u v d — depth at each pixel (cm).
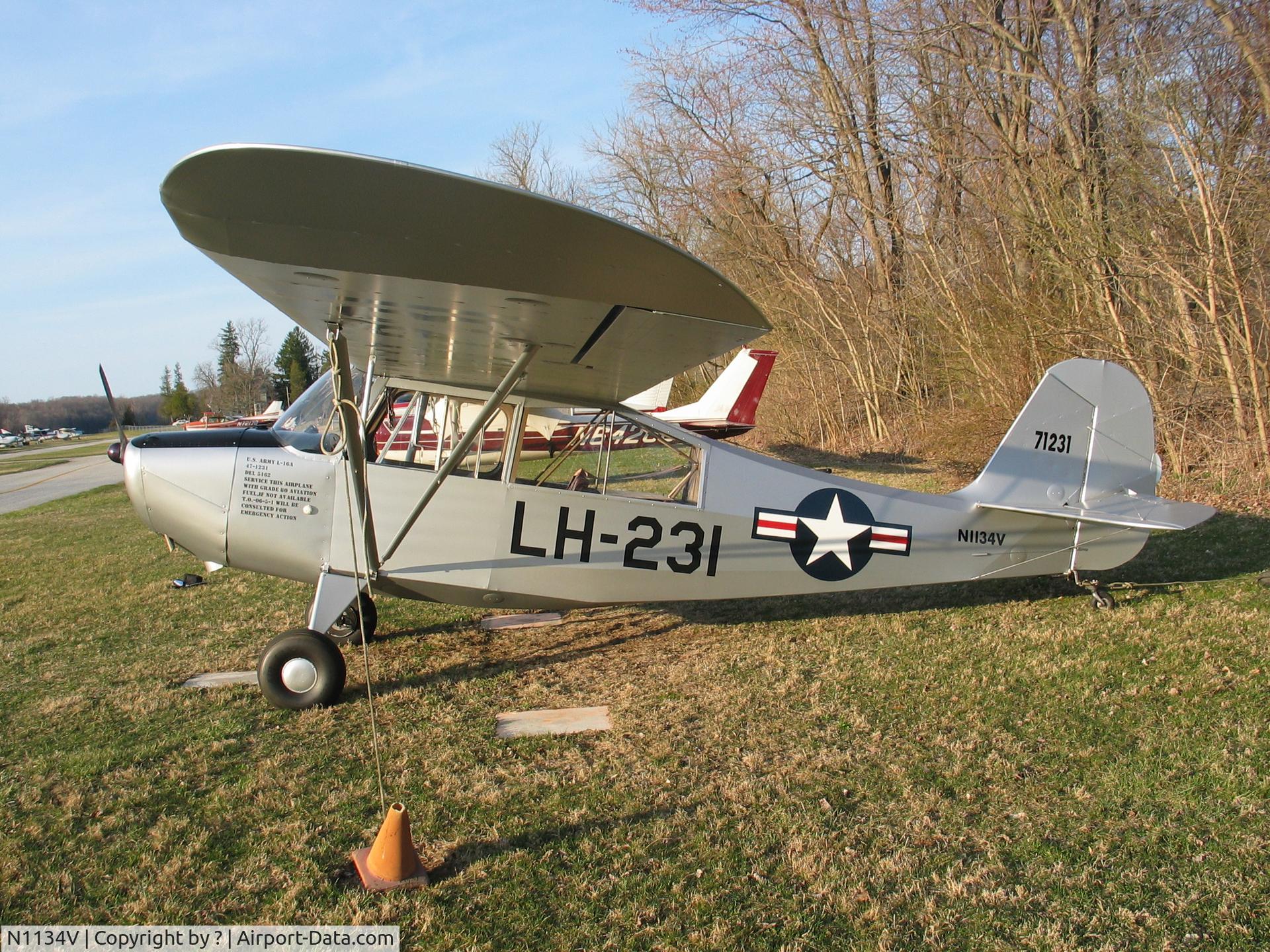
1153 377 919
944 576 527
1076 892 249
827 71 1565
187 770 346
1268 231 809
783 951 226
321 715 409
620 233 253
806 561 512
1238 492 822
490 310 331
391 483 471
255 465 469
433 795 320
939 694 409
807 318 1794
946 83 1203
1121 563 536
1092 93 905
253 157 229
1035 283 1050
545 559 483
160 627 591
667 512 493
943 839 280
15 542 1048
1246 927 230
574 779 332
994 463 532
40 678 479
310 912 246
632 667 478
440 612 613
